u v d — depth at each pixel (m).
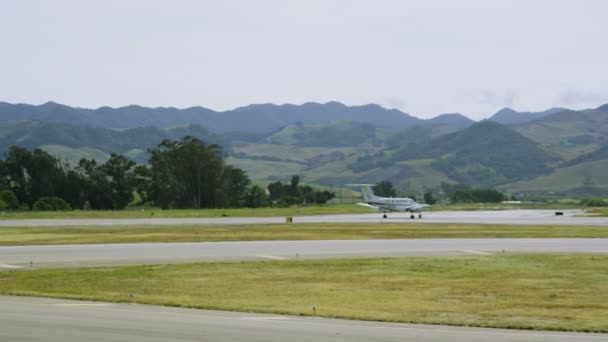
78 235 71.12
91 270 40.81
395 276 38.62
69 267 42.72
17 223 97.62
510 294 32.44
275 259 47.47
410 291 33.41
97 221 105.44
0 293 31.86
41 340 19.69
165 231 78.88
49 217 117.62
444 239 67.12
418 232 78.94
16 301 29.25
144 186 198.25
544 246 58.75
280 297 31.56
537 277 38.22
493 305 29.41
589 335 22.81
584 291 33.38
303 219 120.38
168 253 51.41
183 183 197.50
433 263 44.66
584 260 46.69
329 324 23.95
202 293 32.66
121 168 194.75
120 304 28.81
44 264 44.25
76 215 125.00
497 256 49.38
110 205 191.25
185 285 35.19
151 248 55.31
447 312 27.52
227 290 33.62
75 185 187.50
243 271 40.59
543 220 120.94
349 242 62.16
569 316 26.67
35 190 184.75
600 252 53.06
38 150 192.75
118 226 90.38
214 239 65.75
